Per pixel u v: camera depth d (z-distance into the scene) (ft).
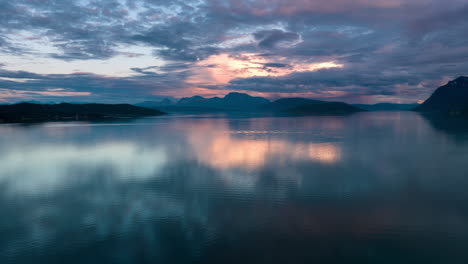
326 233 46.68
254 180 78.23
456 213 54.13
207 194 66.59
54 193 68.69
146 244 43.88
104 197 65.26
